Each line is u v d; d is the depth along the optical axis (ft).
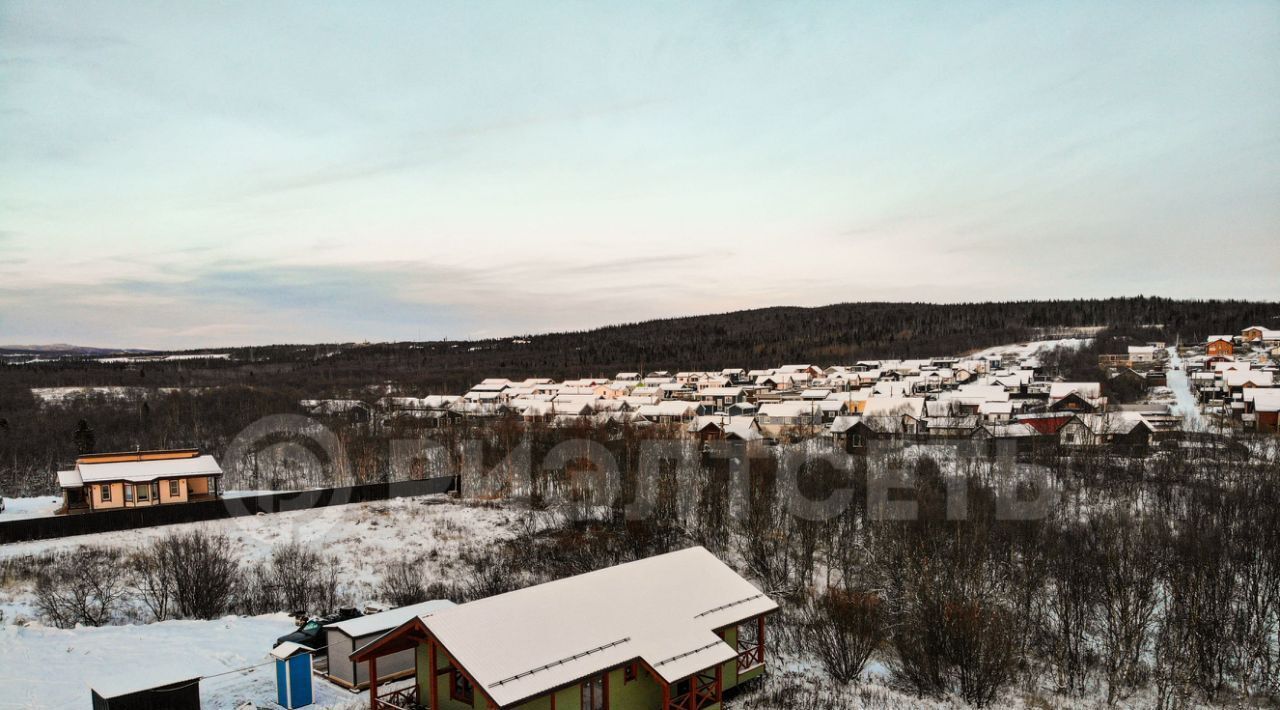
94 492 218.38
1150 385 460.96
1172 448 281.33
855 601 149.69
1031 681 140.87
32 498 247.91
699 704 101.50
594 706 93.91
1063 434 301.02
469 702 92.89
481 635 91.35
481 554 201.87
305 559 179.93
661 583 111.75
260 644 127.03
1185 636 138.82
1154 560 166.30
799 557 197.57
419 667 99.19
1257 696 134.51
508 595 100.58
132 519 206.90
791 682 128.57
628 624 100.32
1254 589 153.89
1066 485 232.73
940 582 154.40
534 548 205.77
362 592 173.37
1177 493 222.28
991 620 140.46
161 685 85.66
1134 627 140.77
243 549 196.65
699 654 98.73
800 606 170.91
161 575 157.58
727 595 113.29
